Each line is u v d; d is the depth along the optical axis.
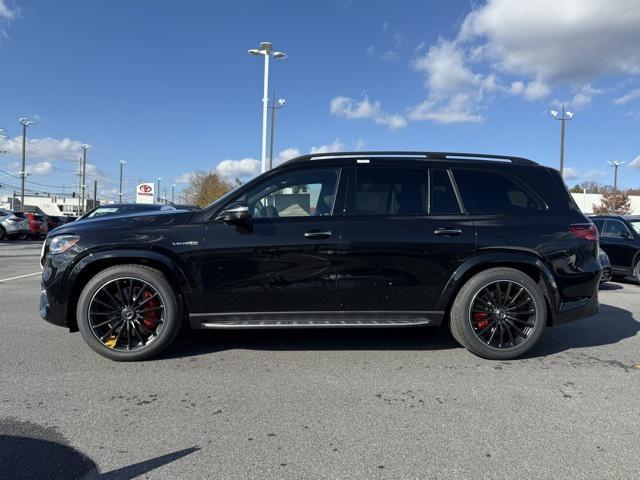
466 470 2.71
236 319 4.54
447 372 4.30
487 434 3.14
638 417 3.41
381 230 4.55
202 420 3.31
